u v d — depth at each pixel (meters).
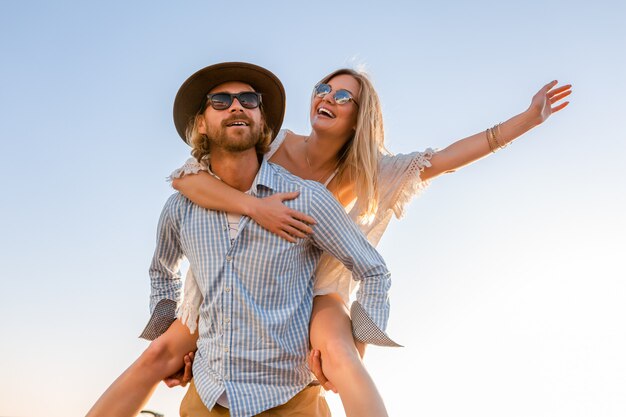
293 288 3.72
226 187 3.73
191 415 3.71
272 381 3.61
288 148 4.34
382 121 4.36
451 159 4.24
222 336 3.62
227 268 3.64
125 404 3.86
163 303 4.18
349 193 4.38
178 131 4.04
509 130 4.21
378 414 3.36
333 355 3.52
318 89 4.27
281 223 3.59
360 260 3.74
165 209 3.94
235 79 3.92
